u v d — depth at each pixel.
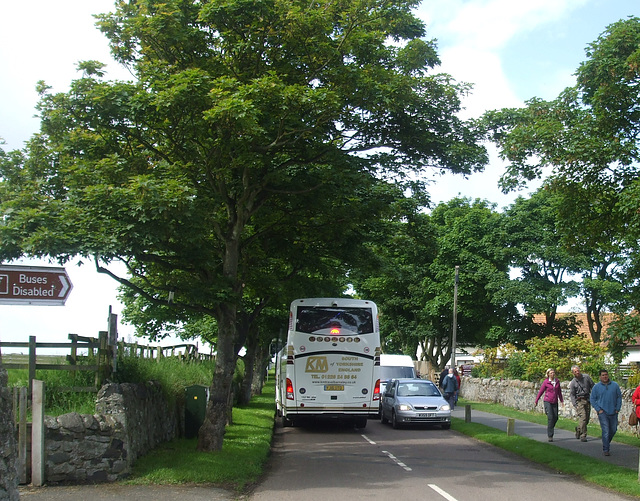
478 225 43.06
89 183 11.70
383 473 12.09
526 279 41.66
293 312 19.86
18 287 7.13
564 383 24.09
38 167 13.27
